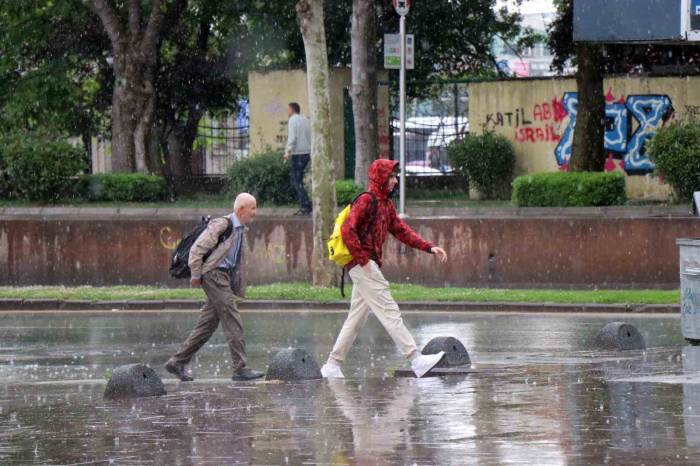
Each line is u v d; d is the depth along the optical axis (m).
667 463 14.44
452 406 19.80
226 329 27.17
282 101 69.75
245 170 62.03
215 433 18.09
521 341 33.69
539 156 68.88
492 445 15.92
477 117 70.50
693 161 56.94
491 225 48.38
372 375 27.62
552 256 48.03
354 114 62.09
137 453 16.58
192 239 27.27
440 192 70.12
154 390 23.97
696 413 18.25
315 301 44.25
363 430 17.66
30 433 18.98
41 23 73.19
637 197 67.69
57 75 72.88
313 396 22.09
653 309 41.31
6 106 73.00
